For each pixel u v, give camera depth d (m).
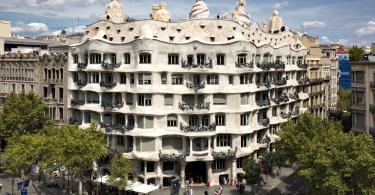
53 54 109.94
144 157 91.00
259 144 103.88
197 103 93.81
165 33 99.44
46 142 76.31
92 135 78.19
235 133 94.75
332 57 168.12
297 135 80.56
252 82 100.50
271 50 106.75
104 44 95.56
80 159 73.00
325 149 63.16
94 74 98.50
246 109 96.38
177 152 93.44
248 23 121.88
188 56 93.50
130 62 92.88
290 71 119.75
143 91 90.62
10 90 119.25
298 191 87.81
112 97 96.75
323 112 146.50
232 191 90.56
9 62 119.25
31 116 99.25
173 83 92.94
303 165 68.69
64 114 107.38
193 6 110.31
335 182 58.28
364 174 58.84
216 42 95.75
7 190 89.56
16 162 76.38
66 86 106.69
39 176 96.44
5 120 97.94
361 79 83.50
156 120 91.12
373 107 80.12
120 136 95.75
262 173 100.69
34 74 113.94
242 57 96.50
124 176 77.25
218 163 96.38
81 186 86.12
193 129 91.50
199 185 95.19
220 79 94.25
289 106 119.75
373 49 93.00
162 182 93.19
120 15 114.56
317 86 141.38
